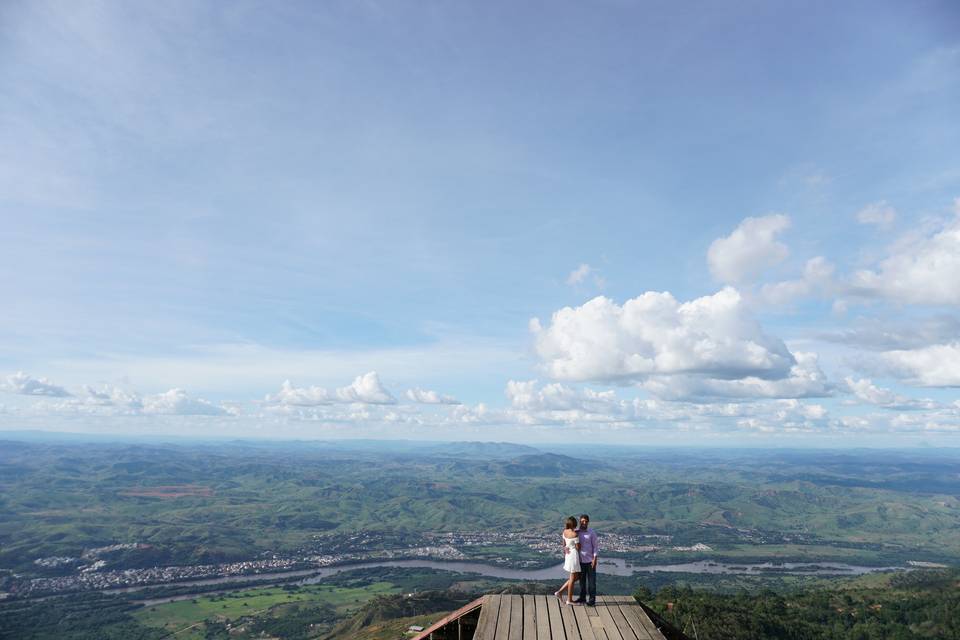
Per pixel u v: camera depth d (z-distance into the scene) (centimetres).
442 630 2256
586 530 2273
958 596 16600
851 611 15988
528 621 1988
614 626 1939
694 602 14200
